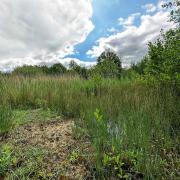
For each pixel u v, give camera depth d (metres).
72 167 2.73
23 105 5.91
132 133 3.27
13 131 3.80
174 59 4.83
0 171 2.55
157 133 3.46
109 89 7.02
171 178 2.48
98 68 12.73
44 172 2.60
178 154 3.03
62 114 5.16
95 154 2.83
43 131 3.90
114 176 2.57
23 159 2.84
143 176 2.52
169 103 4.54
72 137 3.61
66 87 7.61
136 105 4.64
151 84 6.17
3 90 6.68
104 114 4.26
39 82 8.00
